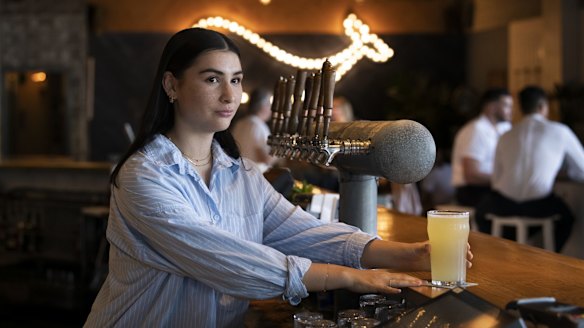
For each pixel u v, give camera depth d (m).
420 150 1.95
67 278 6.57
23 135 11.21
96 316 1.89
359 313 1.73
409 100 10.62
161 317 1.83
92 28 11.08
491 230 5.73
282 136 2.41
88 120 11.09
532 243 5.76
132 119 11.09
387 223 2.99
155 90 1.89
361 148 1.96
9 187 8.31
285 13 11.10
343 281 1.71
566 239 5.55
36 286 6.55
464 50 11.20
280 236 2.05
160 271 1.82
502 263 2.08
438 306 1.46
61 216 7.02
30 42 11.12
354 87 11.12
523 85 9.64
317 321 1.68
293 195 2.92
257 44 4.80
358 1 11.09
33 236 7.17
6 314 6.43
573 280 1.82
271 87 10.90
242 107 9.62
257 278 1.71
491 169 6.43
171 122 1.94
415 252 1.87
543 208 5.47
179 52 1.86
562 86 8.58
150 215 1.75
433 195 8.34
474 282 1.79
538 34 9.32
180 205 1.76
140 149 1.85
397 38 11.18
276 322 2.12
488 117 6.47
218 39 1.87
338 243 1.98
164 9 11.13
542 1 9.20
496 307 1.37
